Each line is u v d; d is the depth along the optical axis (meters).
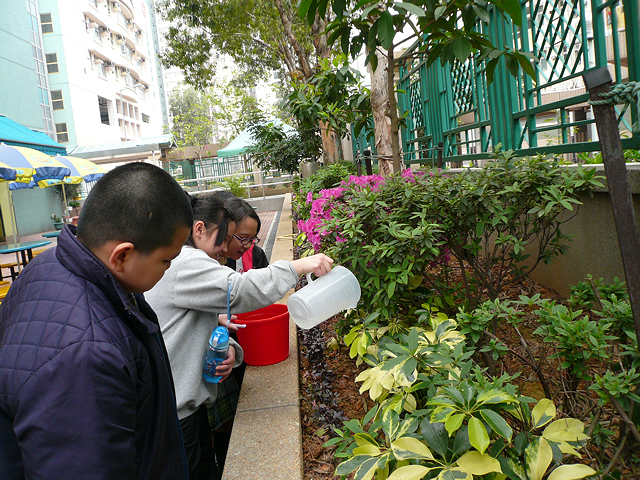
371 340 2.21
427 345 1.73
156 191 1.04
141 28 48.88
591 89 1.03
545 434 1.31
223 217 1.96
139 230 1.01
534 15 3.47
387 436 1.40
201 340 1.91
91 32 34.31
